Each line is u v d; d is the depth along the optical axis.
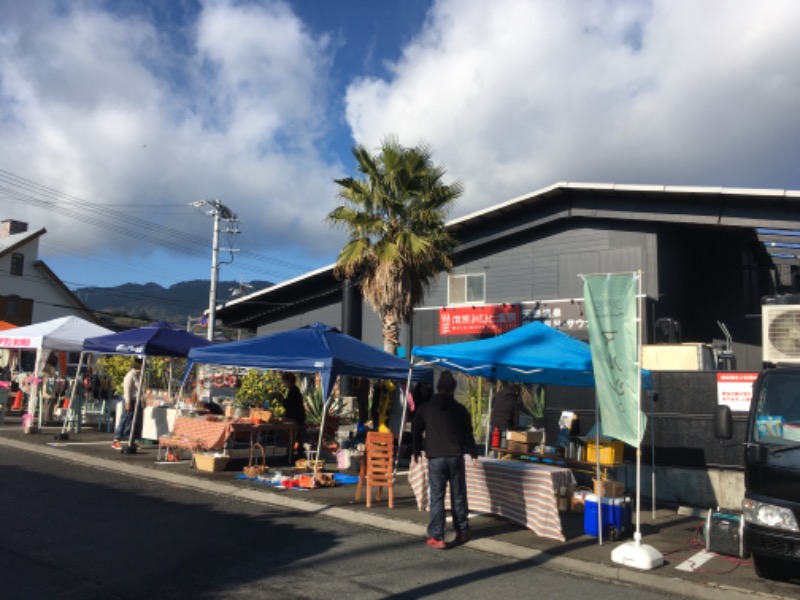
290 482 10.66
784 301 10.31
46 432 16.33
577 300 18.72
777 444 6.59
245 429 11.96
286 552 6.93
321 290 25.53
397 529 8.36
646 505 10.70
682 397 10.68
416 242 15.45
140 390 13.80
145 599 5.29
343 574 6.28
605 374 7.67
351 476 12.02
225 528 7.82
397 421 15.18
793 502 6.25
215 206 34.03
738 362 19.06
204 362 11.59
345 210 16.17
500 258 20.75
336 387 18.84
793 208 16.25
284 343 11.53
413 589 5.97
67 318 16.66
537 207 19.73
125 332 14.74
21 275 42.78
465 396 18.11
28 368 32.31
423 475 9.34
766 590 6.44
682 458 10.58
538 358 9.21
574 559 7.24
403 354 16.83
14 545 6.57
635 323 7.58
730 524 7.71
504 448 10.86
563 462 9.88
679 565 7.22
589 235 19.12
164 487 10.31
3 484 9.54
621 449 9.87
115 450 13.69
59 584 5.52
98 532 7.28
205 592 5.53
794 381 6.99
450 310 20.94
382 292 15.62
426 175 16.03
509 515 8.61
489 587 6.18
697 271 20.11
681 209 17.45
